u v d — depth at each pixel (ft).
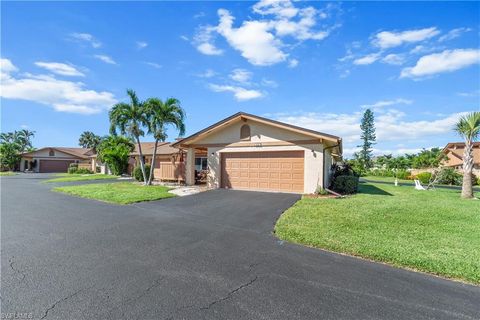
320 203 35.63
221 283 13.41
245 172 51.93
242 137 52.19
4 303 11.14
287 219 27.02
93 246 18.81
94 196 42.63
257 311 10.89
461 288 13.44
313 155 45.88
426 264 15.94
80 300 11.49
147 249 18.39
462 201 41.47
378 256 17.26
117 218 27.99
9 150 158.30
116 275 14.11
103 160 108.47
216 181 54.29
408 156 166.61
